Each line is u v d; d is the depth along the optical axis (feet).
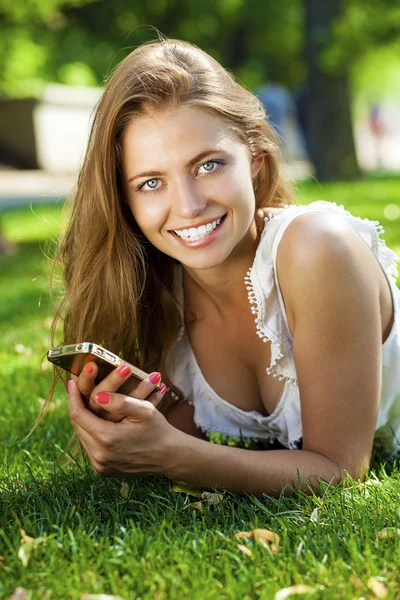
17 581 7.75
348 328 9.79
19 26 84.58
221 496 9.57
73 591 7.45
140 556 8.16
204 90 9.58
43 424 13.43
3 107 94.89
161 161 9.41
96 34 119.44
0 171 90.48
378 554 8.02
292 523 8.86
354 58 70.18
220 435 11.82
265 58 132.98
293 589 7.35
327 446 9.96
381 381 10.39
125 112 9.55
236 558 7.92
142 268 10.94
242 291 10.84
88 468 10.84
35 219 48.80
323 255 9.80
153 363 11.57
